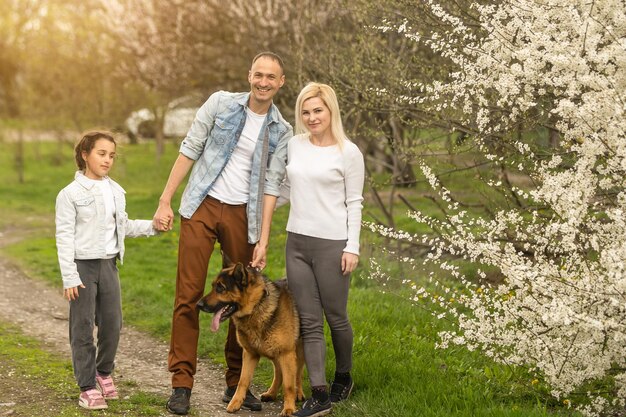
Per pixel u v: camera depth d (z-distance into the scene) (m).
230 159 4.89
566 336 4.29
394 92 7.77
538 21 4.79
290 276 4.75
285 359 4.65
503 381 5.01
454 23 5.38
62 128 26.53
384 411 4.59
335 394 4.93
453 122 6.69
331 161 4.66
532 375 4.99
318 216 4.67
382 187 9.62
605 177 4.45
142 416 4.64
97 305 4.87
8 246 13.67
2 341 6.80
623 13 4.55
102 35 21.47
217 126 4.84
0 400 4.92
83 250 4.71
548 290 4.14
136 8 18.08
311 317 4.73
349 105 8.59
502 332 4.62
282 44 15.23
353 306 7.31
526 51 4.69
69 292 4.62
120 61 19.78
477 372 5.27
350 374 5.02
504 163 6.09
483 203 7.53
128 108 24.36
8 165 29.14
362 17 8.41
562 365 4.15
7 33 32.94
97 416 4.60
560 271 4.52
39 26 29.86
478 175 6.72
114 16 18.70
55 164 29.30
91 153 4.80
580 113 4.22
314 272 4.72
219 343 6.74
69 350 6.63
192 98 19.73
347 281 4.75
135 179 24.70
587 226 4.59
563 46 4.53
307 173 4.67
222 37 16.77
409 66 7.93
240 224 4.91
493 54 5.10
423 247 8.82
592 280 4.12
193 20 16.81
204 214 4.85
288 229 4.80
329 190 4.68
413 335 6.33
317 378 4.63
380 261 9.00
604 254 3.93
